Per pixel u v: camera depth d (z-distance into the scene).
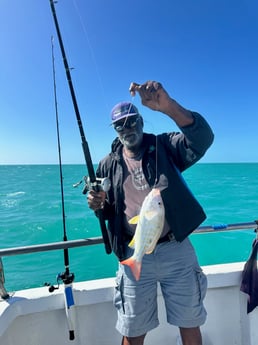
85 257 6.65
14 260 6.53
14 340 2.03
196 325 1.79
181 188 1.80
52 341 2.12
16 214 12.39
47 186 25.70
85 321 2.15
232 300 2.28
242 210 12.11
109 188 1.92
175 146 1.85
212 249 6.95
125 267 1.87
